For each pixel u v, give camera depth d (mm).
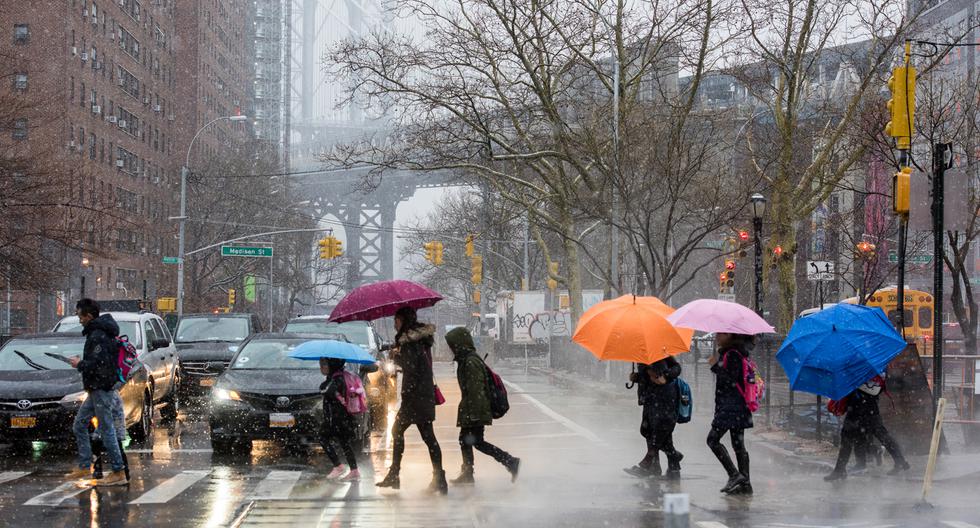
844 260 49656
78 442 12945
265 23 165000
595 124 35375
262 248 53906
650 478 13453
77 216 51219
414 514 10617
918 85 29625
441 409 26234
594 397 30734
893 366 14359
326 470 14594
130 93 92438
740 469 12078
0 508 11156
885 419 14305
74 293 60375
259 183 79750
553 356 49469
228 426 16094
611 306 12883
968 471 13141
